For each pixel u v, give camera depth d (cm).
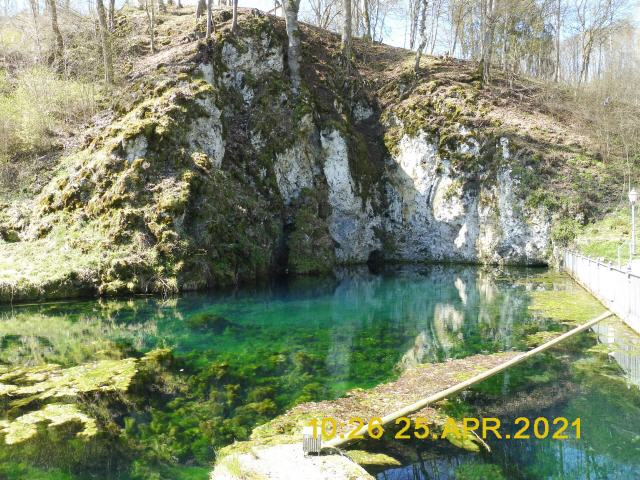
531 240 2377
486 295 1698
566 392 802
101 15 2406
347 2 3045
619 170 2434
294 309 1477
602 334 1145
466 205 2573
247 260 1966
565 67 4762
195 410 731
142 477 544
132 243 1670
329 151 2562
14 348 1031
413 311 1463
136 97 2062
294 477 515
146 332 1173
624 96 2909
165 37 2742
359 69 3259
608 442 638
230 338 1137
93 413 713
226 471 526
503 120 2695
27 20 3117
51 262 1595
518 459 596
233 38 2462
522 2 3266
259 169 2292
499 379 866
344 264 2602
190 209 1808
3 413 707
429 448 623
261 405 754
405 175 2767
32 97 2123
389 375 899
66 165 1969
